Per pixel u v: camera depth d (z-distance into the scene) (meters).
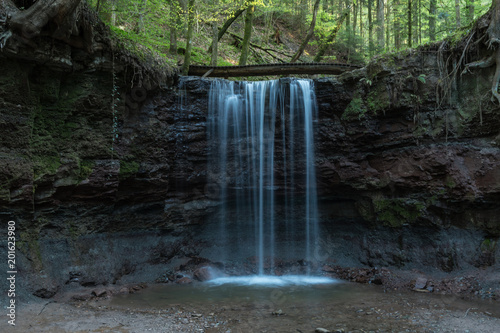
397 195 10.41
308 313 6.92
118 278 9.16
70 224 8.67
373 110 10.50
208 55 17.28
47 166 8.02
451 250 9.23
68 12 7.14
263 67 12.57
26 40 7.04
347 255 11.25
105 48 8.62
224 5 15.77
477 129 9.36
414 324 6.21
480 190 8.98
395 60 10.23
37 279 7.40
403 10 18.84
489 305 7.21
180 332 5.88
